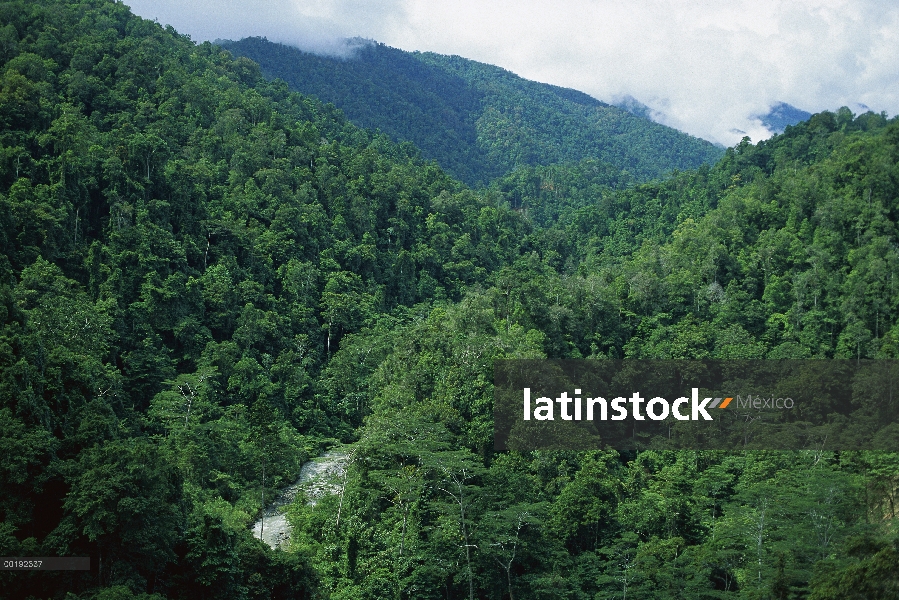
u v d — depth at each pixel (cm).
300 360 13338
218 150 16938
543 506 8081
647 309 13712
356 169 19675
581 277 14375
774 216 16038
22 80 13138
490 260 19562
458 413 9481
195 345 11800
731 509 8219
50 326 9138
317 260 15812
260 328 12850
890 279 13900
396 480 7975
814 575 6750
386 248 18300
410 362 11062
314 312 14700
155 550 5788
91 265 11262
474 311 11444
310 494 9412
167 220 12925
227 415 10638
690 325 13025
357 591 7025
